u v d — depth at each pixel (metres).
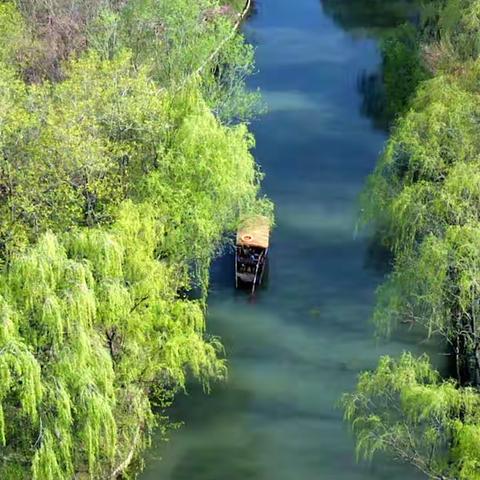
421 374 39.84
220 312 57.97
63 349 36.66
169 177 50.44
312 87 92.25
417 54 80.00
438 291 42.25
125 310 40.09
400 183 52.28
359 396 43.47
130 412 42.72
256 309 58.38
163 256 50.78
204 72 69.81
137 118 49.97
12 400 37.91
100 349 37.75
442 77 54.50
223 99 72.06
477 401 37.44
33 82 64.25
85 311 36.88
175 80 66.31
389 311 47.28
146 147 50.91
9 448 38.28
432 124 49.38
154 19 69.19
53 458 36.25
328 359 53.88
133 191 49.84
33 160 44.62
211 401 50.59
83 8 71.00
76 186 45.84
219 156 50.75
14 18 66.31
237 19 107.12
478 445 35.53
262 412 49.81
